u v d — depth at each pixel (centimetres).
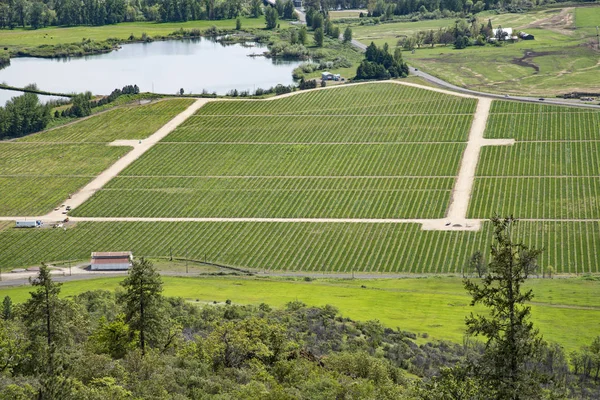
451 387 10138
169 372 13550
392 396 13088
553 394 9756
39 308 14275
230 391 13350
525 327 9769
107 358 13612
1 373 13125
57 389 10819
